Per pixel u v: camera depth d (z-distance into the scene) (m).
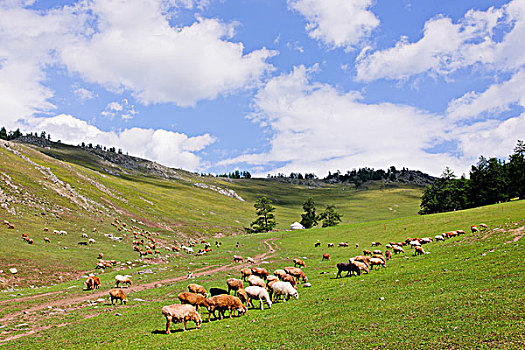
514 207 68.94
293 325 18.67
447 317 16.14
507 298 17.23
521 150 104.75
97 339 19.17
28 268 44.41
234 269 50.19
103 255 59.94
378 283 28.39
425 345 13.51
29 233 59.88
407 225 76.25
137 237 83.25
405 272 31.08
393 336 14.86
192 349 15.93
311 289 30.97
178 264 56.66
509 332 13.30
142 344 17.47
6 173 82.00
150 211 124.19
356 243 70.38
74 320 24.53
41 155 122.75
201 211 170.50
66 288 38.31
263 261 57.66
